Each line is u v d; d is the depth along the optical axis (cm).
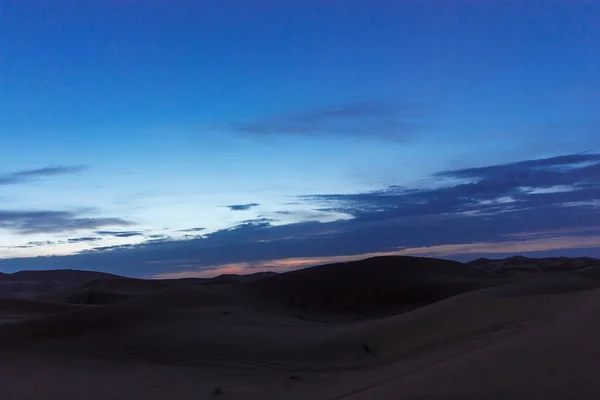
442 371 912
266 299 4875
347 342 2361
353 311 4816
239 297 4694
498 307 2233
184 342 2666
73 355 2555
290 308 4750
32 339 2833
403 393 766
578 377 670
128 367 2303
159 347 2616
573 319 1205
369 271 5412
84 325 2984
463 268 5816
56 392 1852
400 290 5159
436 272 5597
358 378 1652
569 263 8162
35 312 4312
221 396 1681
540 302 2167
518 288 2775
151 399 1717
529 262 8694
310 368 2106
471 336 1833
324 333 2638
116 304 3297
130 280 6931
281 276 5359
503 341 1240
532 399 617
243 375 2050
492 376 750
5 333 2905
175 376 2089
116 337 2795
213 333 2800
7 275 10581
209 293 4347
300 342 2508
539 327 1329
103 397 1764
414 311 2614
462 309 2352
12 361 2473
